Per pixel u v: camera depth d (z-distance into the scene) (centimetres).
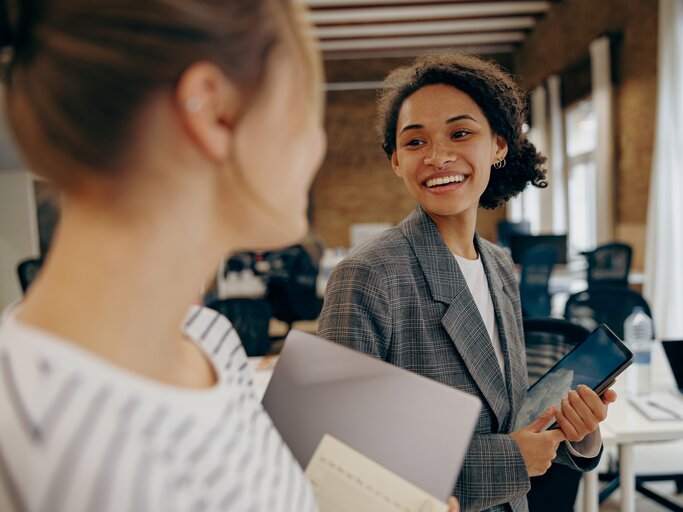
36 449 24
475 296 97
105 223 28
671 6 412
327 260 640
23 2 26
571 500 129
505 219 909
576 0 641
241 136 29
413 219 93
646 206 493
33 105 27
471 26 798
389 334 80
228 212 31
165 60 27
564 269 536
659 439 147
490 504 79
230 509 31
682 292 418
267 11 30
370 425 52
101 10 26
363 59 889
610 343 90
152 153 28
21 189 481
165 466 27
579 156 692
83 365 26
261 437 41
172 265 30
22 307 29
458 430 48
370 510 49
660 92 425
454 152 89
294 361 59
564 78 692
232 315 251
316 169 35
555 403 87
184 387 34
